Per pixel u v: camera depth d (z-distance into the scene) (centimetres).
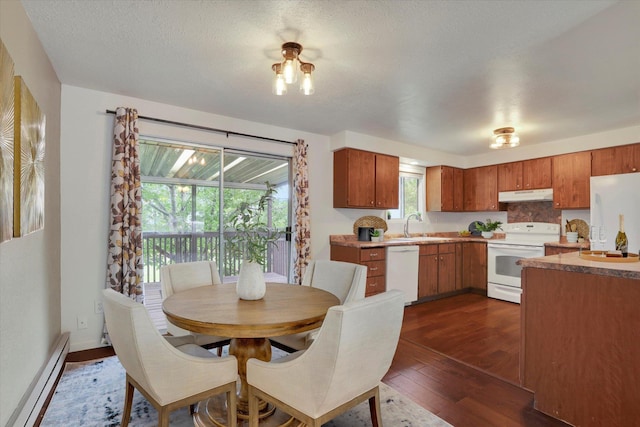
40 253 207
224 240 363
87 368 243
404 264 430
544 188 455
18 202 149
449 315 396
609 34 190
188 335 210
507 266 466
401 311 153
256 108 326
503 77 249
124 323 137
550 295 198
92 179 282
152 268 324
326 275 252
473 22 180
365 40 200
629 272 166
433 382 232
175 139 324
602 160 400
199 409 189
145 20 181
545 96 286
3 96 128
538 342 202
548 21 178
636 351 167
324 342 126
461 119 354
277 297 199
